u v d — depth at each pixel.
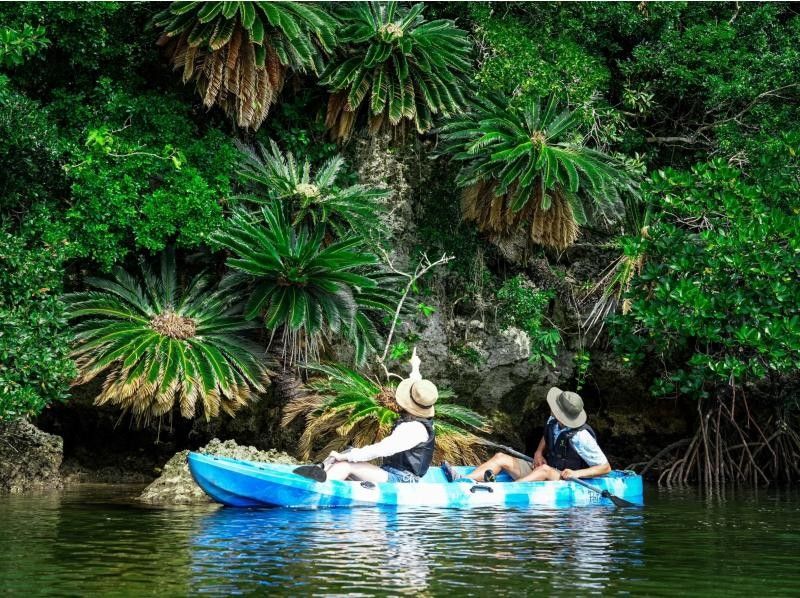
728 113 14.98
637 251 12.05
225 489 7.38
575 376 13.52
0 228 9.49
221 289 10.81
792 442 13.09
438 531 6.14
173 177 10.90
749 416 13.02
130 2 11.88
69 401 10.85
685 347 12.10
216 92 10.85
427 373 12.35
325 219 10.91
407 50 11.60
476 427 10.71
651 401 13.81
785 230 10.97
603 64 15.16
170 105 11.55
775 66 14.41
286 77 12.32
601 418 13.87
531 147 11.60
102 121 11.16
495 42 13.40
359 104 11.80
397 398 8.03
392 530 6.16
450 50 12.31
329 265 10.36
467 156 11.89
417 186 12.98
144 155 10.95
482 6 13.83
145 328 10.30
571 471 8.47
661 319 11.33
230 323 10.77
